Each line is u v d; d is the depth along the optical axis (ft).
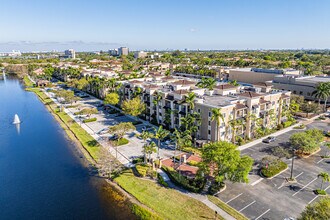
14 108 385.70
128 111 289.94
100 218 139.74
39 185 173.88
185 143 196.24
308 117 316.19
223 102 236.22
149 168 184.14
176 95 255.91
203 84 329.52
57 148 235.20
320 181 168.96
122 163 196.03
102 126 285.02
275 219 131.85
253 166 189.78
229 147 154.81
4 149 235.20
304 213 113.70
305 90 381.81
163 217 135.54
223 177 151.23
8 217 142.41
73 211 146.10
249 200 148.36
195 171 181.88
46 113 357.00
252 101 241.14
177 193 155.94
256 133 246.68
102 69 580.71
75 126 287.48
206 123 226.79
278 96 274.57
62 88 540.11
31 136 268.21
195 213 136.98
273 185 164.25
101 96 429.79
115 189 165.58
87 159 210.18
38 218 141.18
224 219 131.75
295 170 184.03
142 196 154.61
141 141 240.12
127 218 139.03
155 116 291.99
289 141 218.59
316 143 206.28
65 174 187.73
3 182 178.70
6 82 654.94
